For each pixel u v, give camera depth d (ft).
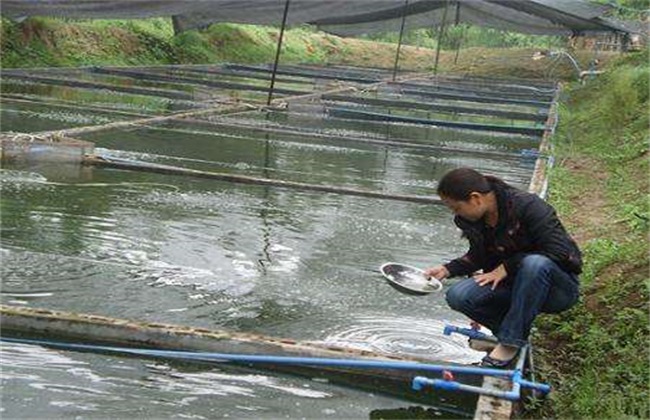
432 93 63.72
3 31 61.00
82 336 13.20
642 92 46.50
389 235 22.13
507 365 12.76
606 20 72.59
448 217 24.88
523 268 12.54
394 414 11.78
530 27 81.61
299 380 12.58
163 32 82.12
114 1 54.39
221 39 90.17
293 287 17.07
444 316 15.98
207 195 25.04
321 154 35.27
